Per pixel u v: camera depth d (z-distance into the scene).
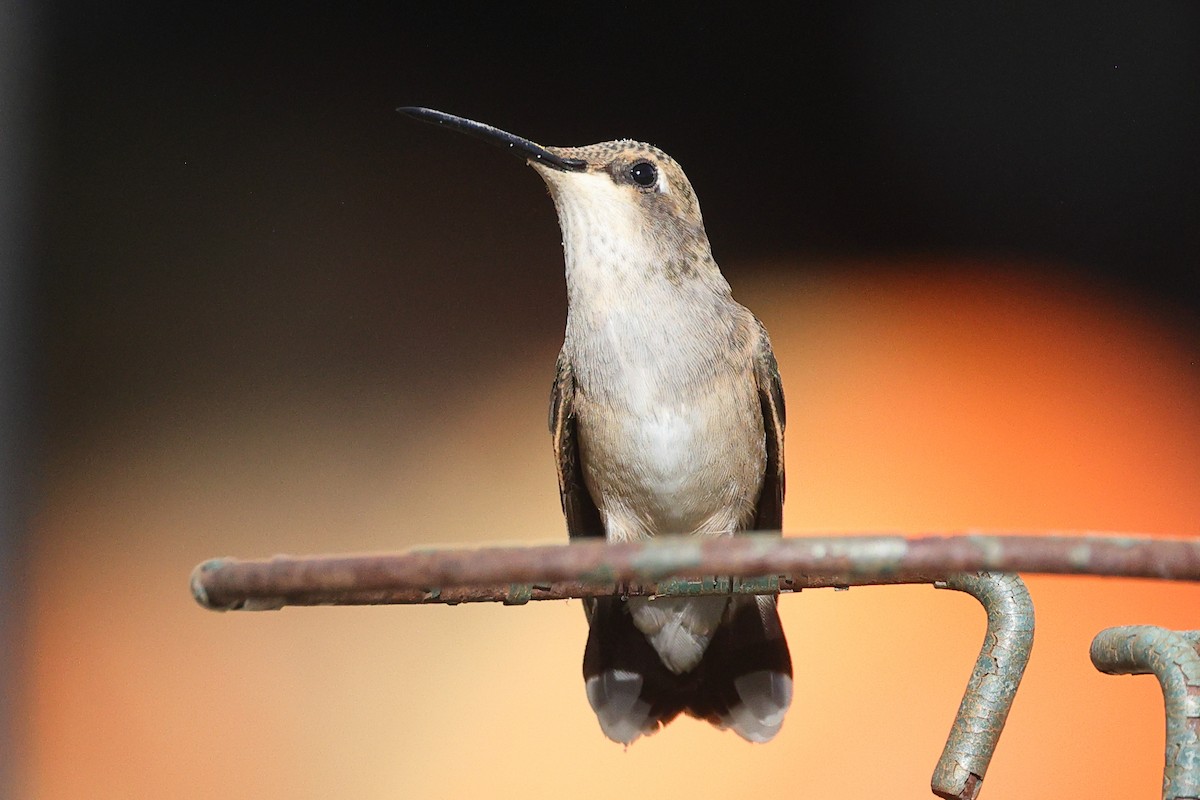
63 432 10.16
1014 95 10.82
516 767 9.70
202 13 10.74
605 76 10.91
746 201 10.88
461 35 10.97
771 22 10.82
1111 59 10.71
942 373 10.69
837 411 10.65
